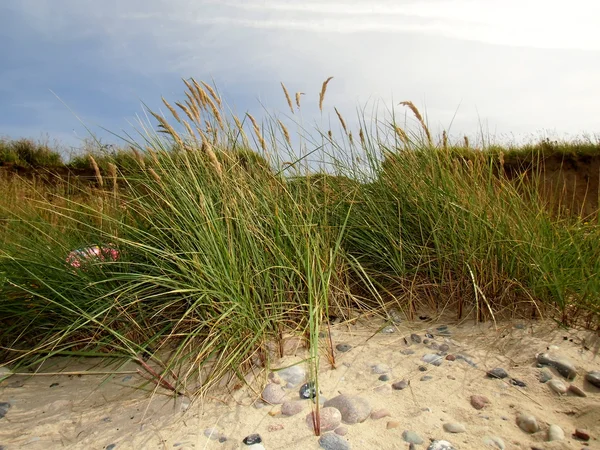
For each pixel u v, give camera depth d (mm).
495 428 1713
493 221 2938
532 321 2680
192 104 2852
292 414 1844
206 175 2928
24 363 2553
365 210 3391
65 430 1880
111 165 2824
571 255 3043
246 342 2199
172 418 1897
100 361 2533
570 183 8664
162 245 2812
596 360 2234
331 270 2717
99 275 2791
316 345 1868
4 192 5172
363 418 1790
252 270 2537
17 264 2820
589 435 1664
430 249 2992
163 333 2605
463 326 2680
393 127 3465
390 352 2359
